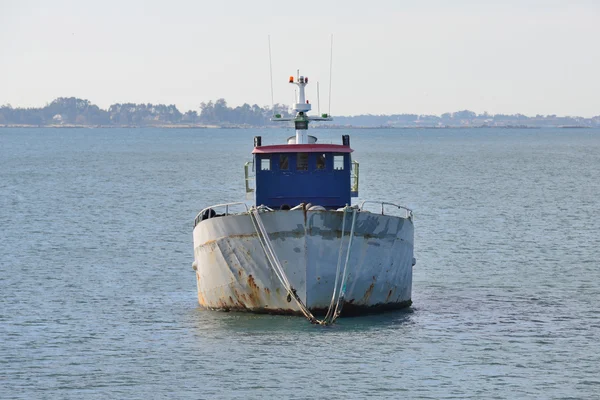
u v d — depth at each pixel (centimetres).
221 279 7281
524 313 7494
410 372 5988
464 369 6050
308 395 5597
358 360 6197
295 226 6838
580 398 5581
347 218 6881
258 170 7556
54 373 6038
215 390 5694
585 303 7888
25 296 8275
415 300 7975
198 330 6944
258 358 6244
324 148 7481
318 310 7038
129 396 5622
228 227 7062
